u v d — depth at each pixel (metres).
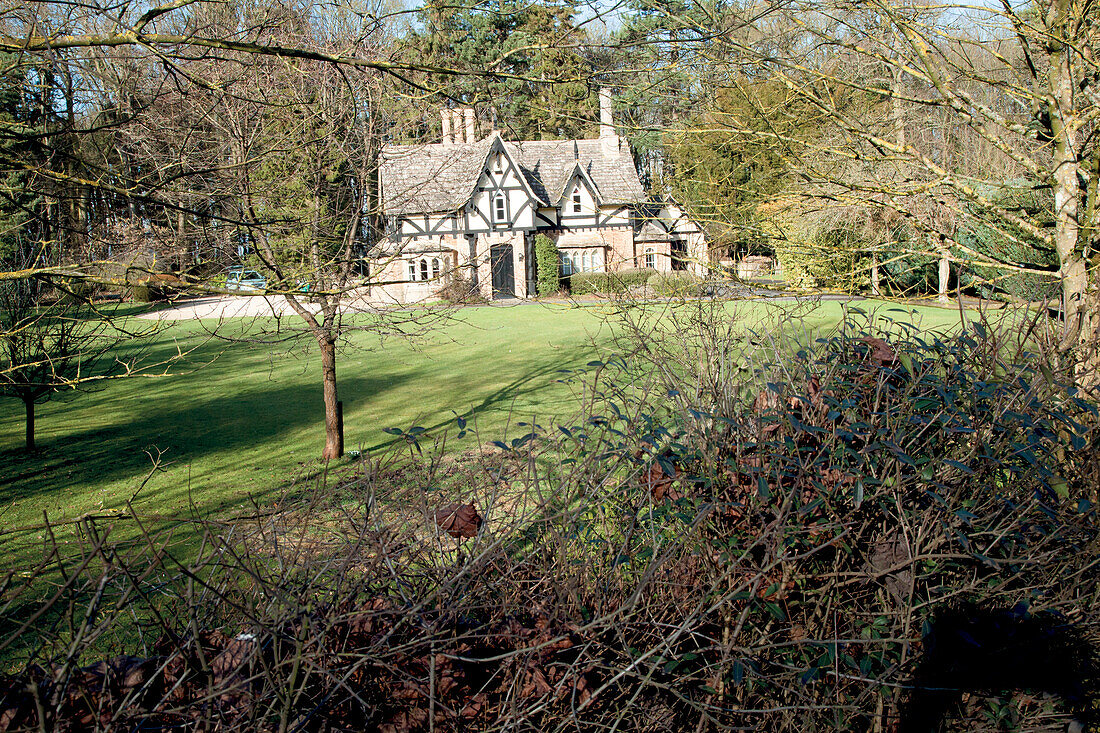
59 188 5.39
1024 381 2.90
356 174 8.85
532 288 34.25
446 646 1.88
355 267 8.87
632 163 35.97
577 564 2.34
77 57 5.59
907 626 2.33
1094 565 2.87
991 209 4.89
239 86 7.07
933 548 2.54
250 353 20.19
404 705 1.88
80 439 12.19
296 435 12.05
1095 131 4.51
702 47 4.99
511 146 33.44
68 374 10.00
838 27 5.36
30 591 3.43
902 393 2.84
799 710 2.37
